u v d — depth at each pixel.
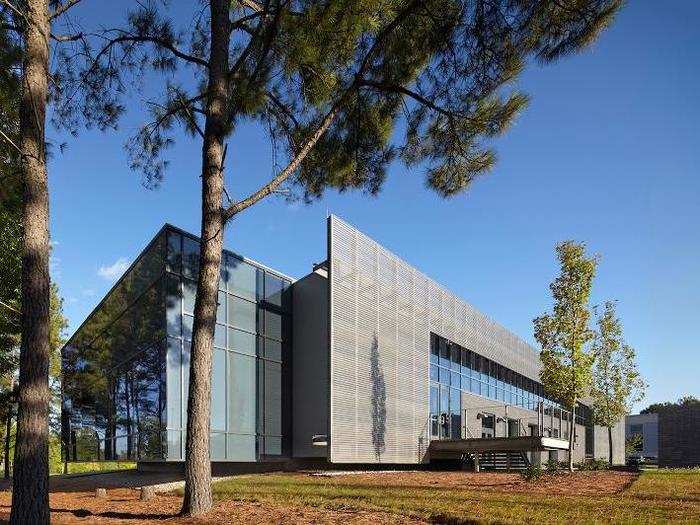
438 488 12.63
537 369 39.38
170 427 15.62
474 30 9.37
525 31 9.24
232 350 17.92
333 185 12.20
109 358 20.94
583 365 19.81
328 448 17.34
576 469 22.16
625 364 31.19
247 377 18.47
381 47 10.41
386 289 21.27
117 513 8.95
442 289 26.22
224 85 9.97
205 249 9.20
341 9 9.62
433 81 10.50
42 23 8.09
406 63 10.44
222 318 17.66
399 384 21.44
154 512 8.97
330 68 10.84
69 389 25.75
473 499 10.59
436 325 25.09
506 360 33.50
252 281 19.33
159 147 12.18
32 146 7.72
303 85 11.41
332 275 18.08
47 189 7.82
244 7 11.58
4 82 9.48
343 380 18.12
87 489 13.71
